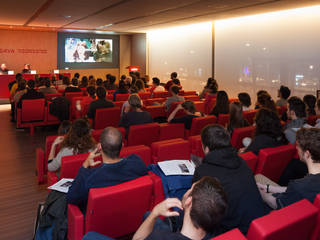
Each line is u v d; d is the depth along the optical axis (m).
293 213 1.37
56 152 3.63
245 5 7.68
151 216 1.33
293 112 3.70
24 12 9.31
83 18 10.61
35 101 6.70
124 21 11.38
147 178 1.96
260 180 2.52
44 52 15.70
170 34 14.44
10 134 7.01
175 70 14.41
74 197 1.98
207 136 2.03
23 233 2.90
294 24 8.58
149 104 7.59
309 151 1.93
